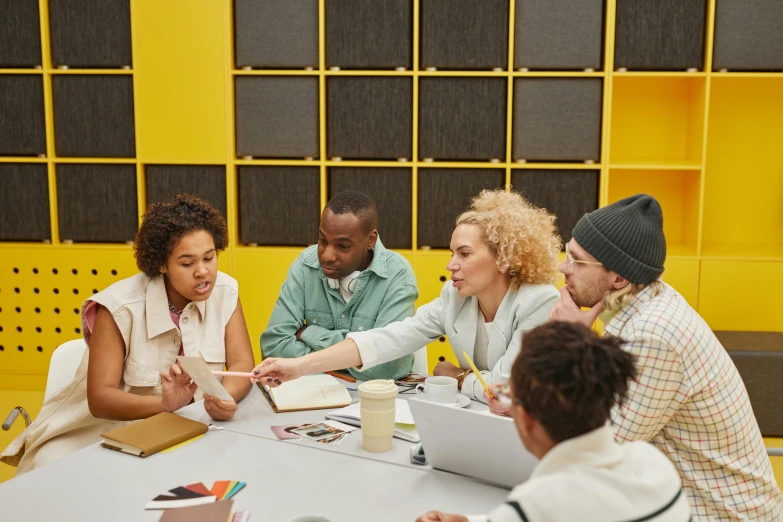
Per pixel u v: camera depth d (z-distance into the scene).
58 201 3.89
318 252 2.33
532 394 0.95
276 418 1.80
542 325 1.01
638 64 3.60
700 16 3.55
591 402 0.94
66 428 2.01
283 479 1.45
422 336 2.09
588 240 1.55
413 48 3.66
